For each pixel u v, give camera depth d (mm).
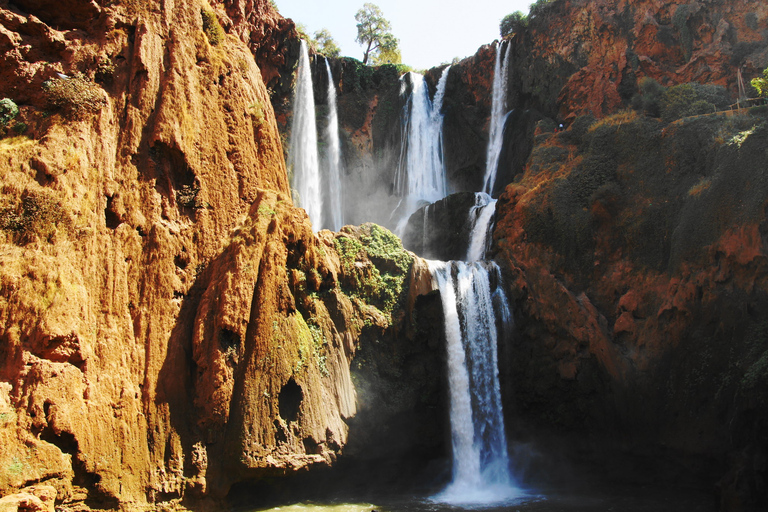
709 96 29375
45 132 20094
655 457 23969
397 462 24141
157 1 23734
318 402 21344
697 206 24797
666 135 27781
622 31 34219
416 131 44125
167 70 22984
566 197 29109
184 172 22531
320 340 22406
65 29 22344
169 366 19828
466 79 43219
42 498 15500
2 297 17219
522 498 22688
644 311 25922
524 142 37781
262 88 27344
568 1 36562
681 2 32969
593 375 25484
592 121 31875
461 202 34906
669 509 20812
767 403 19781
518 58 39594
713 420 22359
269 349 20688
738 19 31359
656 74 32781
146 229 21000
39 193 18703
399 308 25156
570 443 25625
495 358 27125
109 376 18391
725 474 20422
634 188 28062
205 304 20672
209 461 19344
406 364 25094
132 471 17953
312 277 23047
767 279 22172
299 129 38281
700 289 23969
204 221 22391
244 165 24297
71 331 17672
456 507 21078
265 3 35000
